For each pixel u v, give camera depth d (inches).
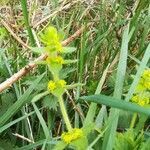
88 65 10.0
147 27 10.0
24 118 8.3
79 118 8.7
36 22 12.0
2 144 8.0
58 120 9.0
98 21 11.4
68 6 11.9
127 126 7.6
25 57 10.5
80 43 10.1
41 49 6.1
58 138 7.5
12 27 11.7
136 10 10.6
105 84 9.4
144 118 6.8
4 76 9.8
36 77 9.0
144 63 7.1
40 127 8.6
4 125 7.9
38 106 8.9
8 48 10.8
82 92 9.4
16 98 9.1
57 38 6.1
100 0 12.2
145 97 6.7
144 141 7.0
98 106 8.6
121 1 10.8
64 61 6.2
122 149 6.4
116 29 10.4
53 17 11.6
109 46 10.3
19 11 13.3
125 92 8.6
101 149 6.6
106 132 6.4
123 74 7.2
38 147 8.0
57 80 6.2
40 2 13.5
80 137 5.9
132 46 10.5
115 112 6.5
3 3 12.9
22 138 7.9
